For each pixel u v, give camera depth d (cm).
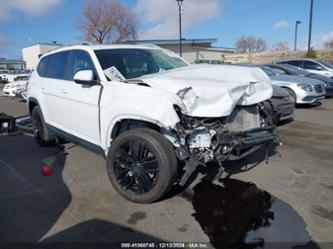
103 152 403
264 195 356
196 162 319
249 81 364
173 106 304
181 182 327
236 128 352
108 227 303
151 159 332
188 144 320
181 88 310
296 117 804
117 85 359
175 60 500
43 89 519
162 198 354
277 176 409
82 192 379
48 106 511
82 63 433
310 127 687
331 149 523
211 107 313
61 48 505
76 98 420
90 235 290
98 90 381
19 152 551
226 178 402
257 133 359
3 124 684
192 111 311
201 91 315
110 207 341
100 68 397
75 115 433
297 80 942
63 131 479
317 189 371
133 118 334
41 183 409
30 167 471
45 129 550
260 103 395
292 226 296
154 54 480
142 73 430
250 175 412
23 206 347
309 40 2669
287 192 364
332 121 750
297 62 1466
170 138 325
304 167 440
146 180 337
